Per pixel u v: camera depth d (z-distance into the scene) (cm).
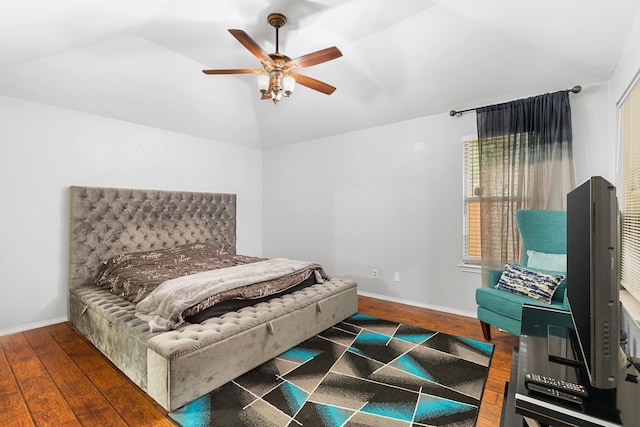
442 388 193
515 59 260
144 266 313
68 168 314
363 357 232
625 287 218
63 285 310
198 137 436
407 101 341
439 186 349
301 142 477
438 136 349
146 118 366
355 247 420
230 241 470
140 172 373
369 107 367
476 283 325
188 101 371
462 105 325
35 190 294
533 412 88
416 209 366
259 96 405
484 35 246
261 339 217
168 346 171
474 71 282
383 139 392
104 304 250
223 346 192
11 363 224
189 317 208
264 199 528
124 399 182
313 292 281
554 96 271
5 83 266
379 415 168
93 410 172
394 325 297
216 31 264
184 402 172
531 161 283
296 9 233
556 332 141
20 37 209
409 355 235
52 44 236
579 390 93
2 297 276
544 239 271
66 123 312
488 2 214
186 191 419
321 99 379
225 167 473
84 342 260
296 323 247
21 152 286
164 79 330
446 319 316
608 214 84
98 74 295
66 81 288
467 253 338
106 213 333
